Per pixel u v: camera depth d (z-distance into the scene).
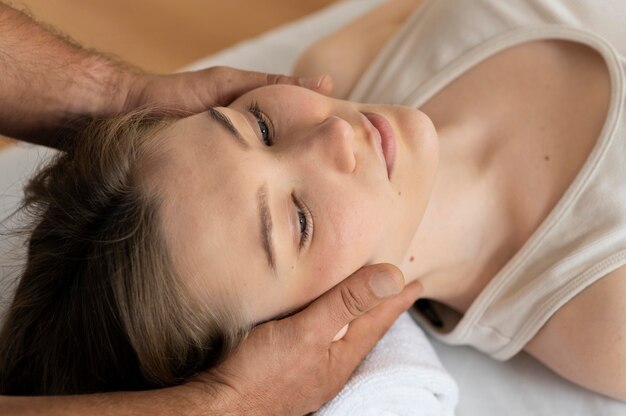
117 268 0.86
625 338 0.97
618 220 0.99
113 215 0.88
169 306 0.87
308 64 1.32
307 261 0.88
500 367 1.13
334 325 0.88
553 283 1.01
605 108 1.06
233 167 0.87
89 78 1.10
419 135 0.96
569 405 1.06
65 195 0.93
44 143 1.13
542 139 1.10
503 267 1.07
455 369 1.14
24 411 0.76
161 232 0.86
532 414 1.06
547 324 1.04
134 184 0.89
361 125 0.93
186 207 0.86
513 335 1.07
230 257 0.86
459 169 1.11
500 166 1.11
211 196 0.86
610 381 1.01
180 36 1.97
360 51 1.29
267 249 0.86
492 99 1.15
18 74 1.07
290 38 1.56
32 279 0.93
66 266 0.91
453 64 1.18
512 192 1.09
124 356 0.89
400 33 1.25
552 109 1.11
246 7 2.05
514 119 1.13
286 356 0.86
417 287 1.05
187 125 0.92
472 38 1.18
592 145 1.06
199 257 0.86
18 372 0.94
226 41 1.96
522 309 1.04
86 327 0.89
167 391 0.82
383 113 0.97
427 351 1.07
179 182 0.87
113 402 0.78
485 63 1.17
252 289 0.88
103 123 1.00
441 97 1.18
